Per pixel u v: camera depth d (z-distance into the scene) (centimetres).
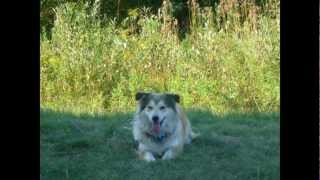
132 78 627
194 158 419
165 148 430
